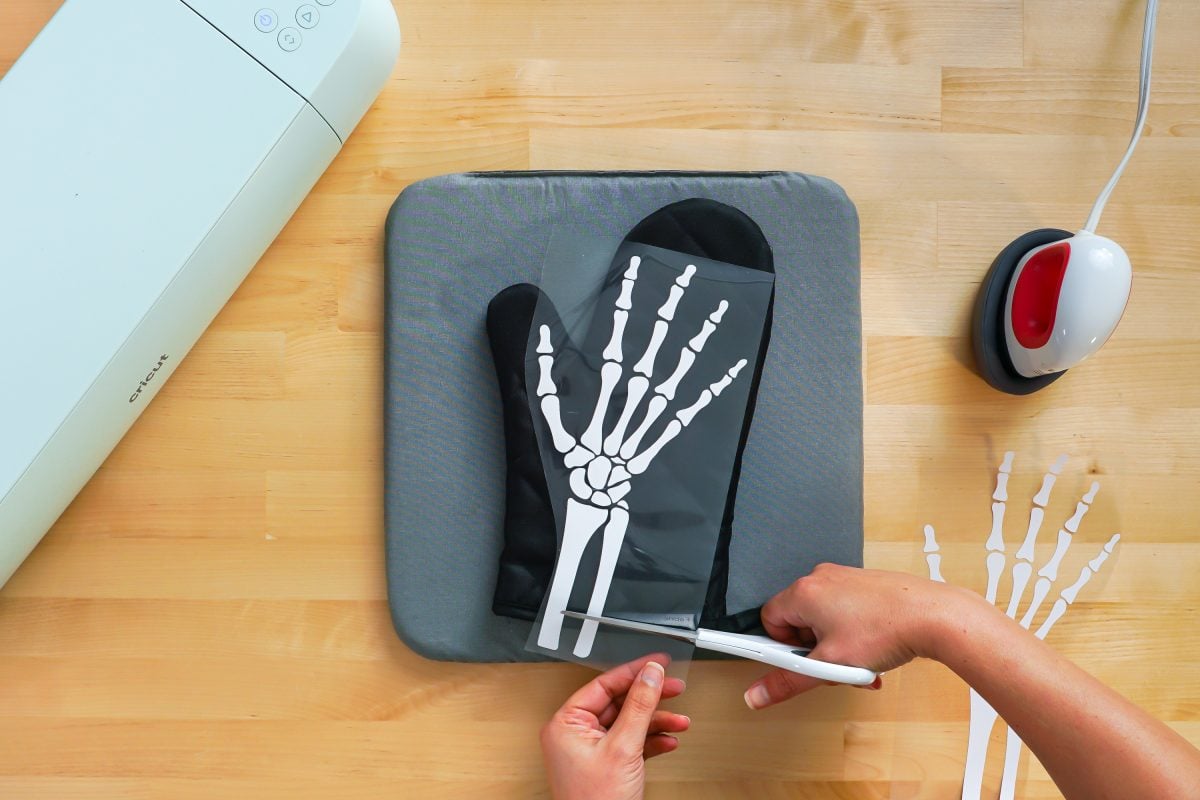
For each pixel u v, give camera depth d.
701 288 0.63
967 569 0.69
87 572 0.67
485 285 0.65
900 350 0.70
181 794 0.67
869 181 0.70
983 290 0.68
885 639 0.54
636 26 0.69
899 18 0.70
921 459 0.70
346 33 0.58
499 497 0.65
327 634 0.67
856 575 0.58
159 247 0.58
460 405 0.65
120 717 0.67
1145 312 0.70
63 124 0.57
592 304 0.63
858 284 0.66
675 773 0.68
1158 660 0.69
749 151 0.70
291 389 0.68
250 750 0.67
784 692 0.62
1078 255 0.60
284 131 0.58
